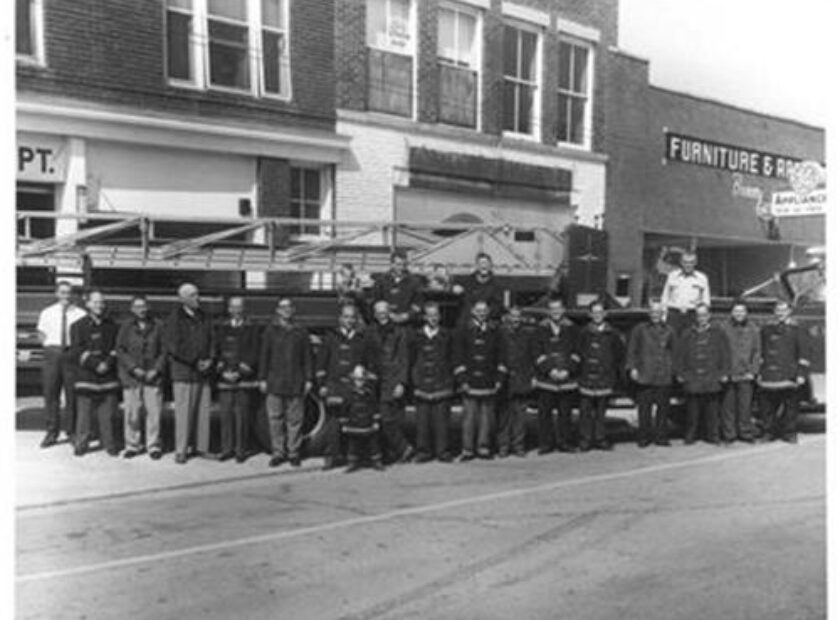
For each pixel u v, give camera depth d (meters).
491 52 15.27
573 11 16.50
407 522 6.25
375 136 13.65
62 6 10.39
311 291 9.17
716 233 17.31
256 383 8.41
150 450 8.34
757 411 10.34
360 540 5.79
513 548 5.61
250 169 12.31
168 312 8.52
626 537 5.85
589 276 10.80
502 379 8.85
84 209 10.59
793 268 11.91
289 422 8.29
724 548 5.57
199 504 6.77
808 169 16.45
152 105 11.15
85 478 7.51
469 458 8.77
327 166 13.21
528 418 11.30
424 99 14.30
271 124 12.37
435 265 10.27
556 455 9.02
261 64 12.40
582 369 9.27
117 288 8.95
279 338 8.26
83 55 10.57
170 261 9.06
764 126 16.66
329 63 13.06
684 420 10.32
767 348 9.84
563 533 5.95
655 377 9.48
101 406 8.34
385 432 8.51
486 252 10.71
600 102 17.05
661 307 9.60
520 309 10.05
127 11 10.90
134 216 8.98
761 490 7.25
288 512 6.54
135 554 5.45
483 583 4.94
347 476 7.90
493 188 15.22
